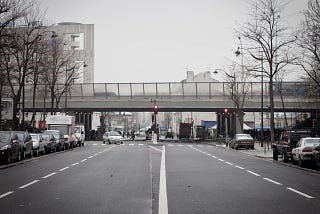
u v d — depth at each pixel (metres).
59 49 62.84
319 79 36.94
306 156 26.02
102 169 23.27
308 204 12.47
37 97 70.38
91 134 91.19
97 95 72.56
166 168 24.17
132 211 11.13
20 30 41.69
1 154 25.41
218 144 71.00
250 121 107.25
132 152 41.66
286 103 67.38
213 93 71.06
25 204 12.16
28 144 31.77
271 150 51.28
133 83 72.19
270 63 39.44
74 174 20.53
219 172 22.23
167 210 11.26
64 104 72.12
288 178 19.95
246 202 12.70
